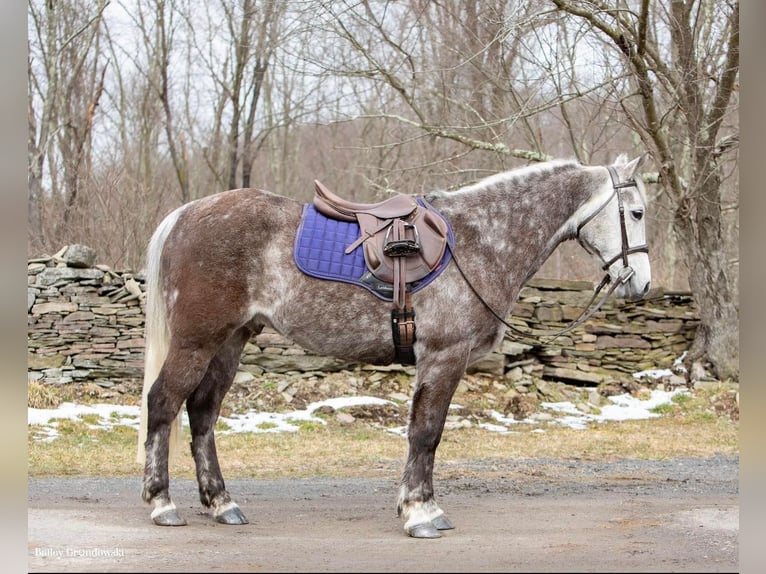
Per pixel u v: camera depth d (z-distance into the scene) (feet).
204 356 16.76
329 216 17.40
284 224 17.25
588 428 36.99
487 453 30.96
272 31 49.37
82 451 28.50
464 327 16.97
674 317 44.37
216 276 16.70
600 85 36.81
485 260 17.51
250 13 52.26
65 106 56.08
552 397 40.65
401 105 58.80
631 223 18.30
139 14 65.82
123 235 51.96
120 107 68.33
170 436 17.58
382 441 32.86
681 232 43.80
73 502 20.29
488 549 15.47
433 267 16.85
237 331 18.22
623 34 35.73
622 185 18.35
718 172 42.04
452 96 45.52
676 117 40.88
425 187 53.88
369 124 67.05
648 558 14.78
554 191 18.31
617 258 18.20
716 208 43.34
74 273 37.45
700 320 44.21
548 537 16.74
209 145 68.54
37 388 34.58
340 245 17.06
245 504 20.98
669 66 44.70
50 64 52.70
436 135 42.78
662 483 25.45
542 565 14.06
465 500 21.99
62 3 54.75
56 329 37.04
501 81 42.65
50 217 53.16
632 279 18.22
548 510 20.30
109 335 37.42
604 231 18.31
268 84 70.59
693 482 25.73
